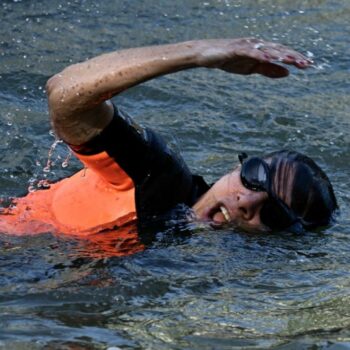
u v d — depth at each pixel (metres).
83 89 8.71
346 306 8.76
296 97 15.09
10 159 12.37
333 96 15.20
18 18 17.50
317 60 16.47
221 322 8.45
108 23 17.56
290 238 9.95
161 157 9.43
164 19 17.89
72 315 8.43
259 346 8.00
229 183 9.82
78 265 9.20
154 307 8.65
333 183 12.21
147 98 14.74
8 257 9.32
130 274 9.11
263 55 8.52
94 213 9.61
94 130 8.98
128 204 9.48
